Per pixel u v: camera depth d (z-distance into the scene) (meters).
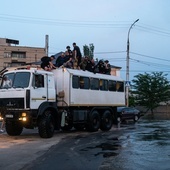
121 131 19.84
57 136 16.69
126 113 31.66
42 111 15.40
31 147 12.55
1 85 15.79
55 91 16.72
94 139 15.26
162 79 52.91
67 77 17.45
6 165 9.10
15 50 87.56
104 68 21.42
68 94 17.38
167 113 56.25
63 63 18.73
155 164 9.23
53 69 17.81
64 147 12.55
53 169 8.56
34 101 15.18
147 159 9.98
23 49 88.00
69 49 18.95
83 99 18.42
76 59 18.97
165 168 8.71
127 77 36.62
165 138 15.59
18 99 15.05
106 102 20.59
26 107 14.88
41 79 15.75
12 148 12.28
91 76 19.25
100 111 20.48
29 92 14.95
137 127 23.20
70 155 10.70
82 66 19.11
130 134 17.69
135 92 53.44
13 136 16.56
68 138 15.70
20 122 15.45
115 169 8.56
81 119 18.50
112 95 21.27
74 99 17.67
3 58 86.56
